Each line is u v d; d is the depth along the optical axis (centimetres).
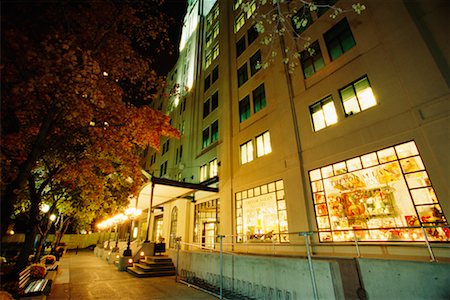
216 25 2439
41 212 1513
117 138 959
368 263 650
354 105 955
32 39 567
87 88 648
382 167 812
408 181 743
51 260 1598
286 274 704
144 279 1162
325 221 934
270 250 1115
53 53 548
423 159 718
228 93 1769
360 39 982
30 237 886
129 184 1541
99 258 2522
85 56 604
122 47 841
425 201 698
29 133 772
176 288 962
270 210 1189
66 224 2338
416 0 857
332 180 952
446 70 732
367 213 819
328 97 1061
